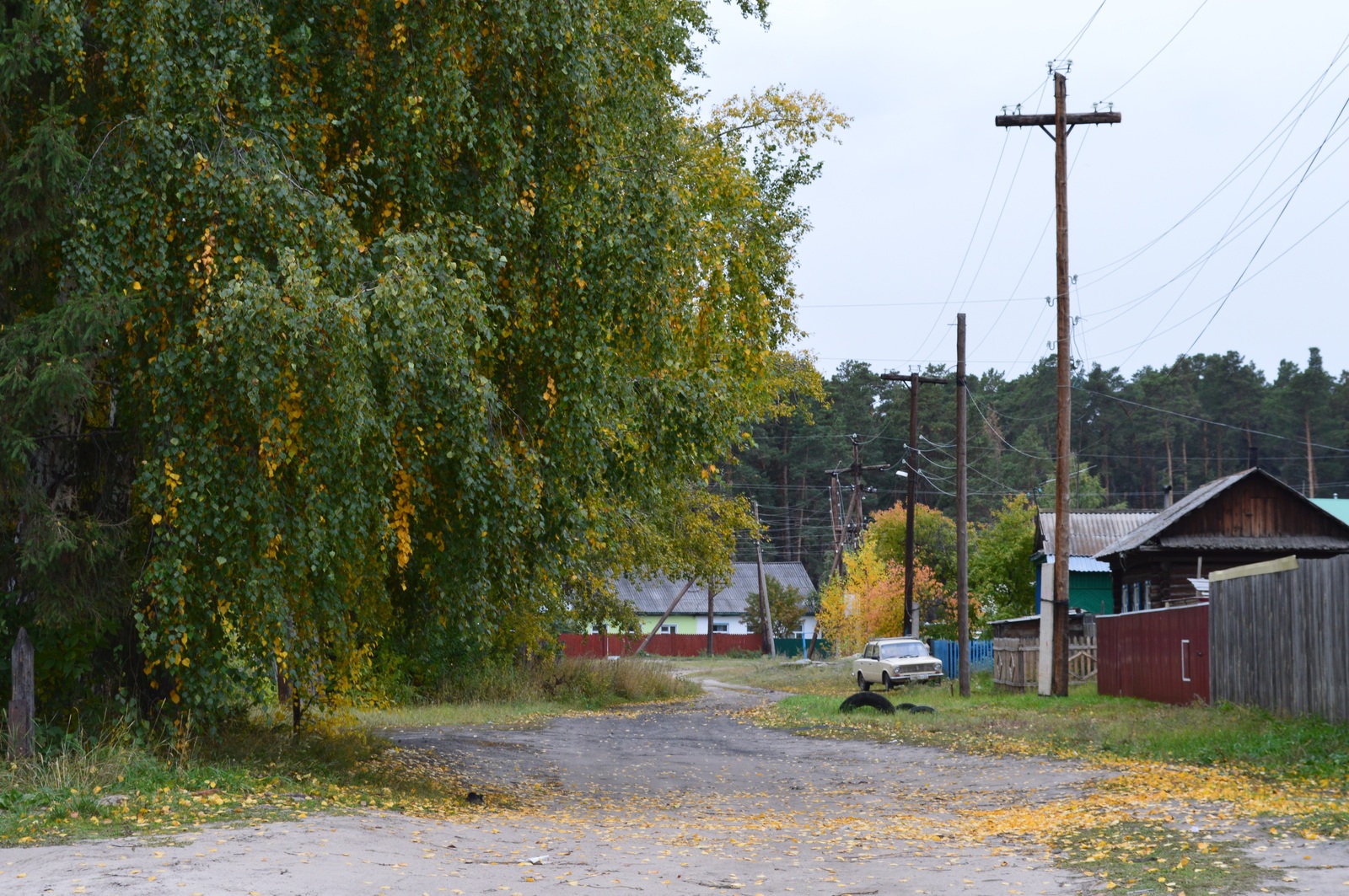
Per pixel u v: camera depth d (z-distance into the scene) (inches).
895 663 2203.5
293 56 724.7
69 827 548.4
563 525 819.4
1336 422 5472.4
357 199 737.6
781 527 6284.5
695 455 981.2
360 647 858.1
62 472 772.6
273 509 686.5
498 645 1977.1
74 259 666.8
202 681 728.3
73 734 714.8
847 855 573.6
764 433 6328.7
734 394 1155.3
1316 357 5605.3
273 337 649.0
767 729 1525.6
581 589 1969.7
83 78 719.1
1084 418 6299.2
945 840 612.1
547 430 794.8
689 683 2714.1
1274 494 1990.7
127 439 770.2
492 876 489.7
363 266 702.5
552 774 1047.6
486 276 767.7
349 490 695.1
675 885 484.4
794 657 4643.2
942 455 6102.4
